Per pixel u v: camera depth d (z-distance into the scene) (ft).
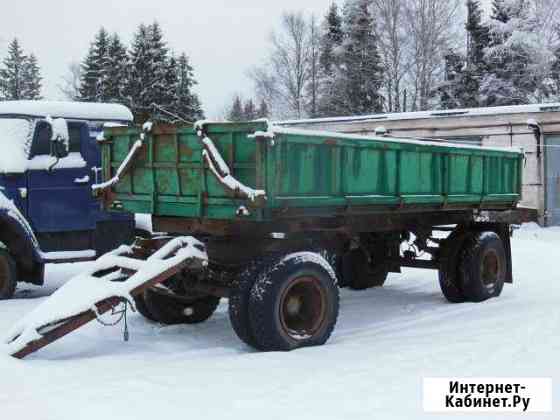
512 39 101.09
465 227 30.17
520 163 31.86
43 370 17.80
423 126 65.98
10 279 28.22
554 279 35.27
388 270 31.42
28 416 14.23
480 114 62.54
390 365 18.65
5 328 22.68
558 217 60.44
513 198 31.19
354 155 22.04
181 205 21.34
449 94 111.04
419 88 110.32
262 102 140.36
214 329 23.89
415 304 29.04
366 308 28.22
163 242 22.20
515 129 61.16
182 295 22.99
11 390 15.96
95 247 31.04
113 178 23.13
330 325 21.30
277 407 15.02
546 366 18.45
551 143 60.18
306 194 20.31
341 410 14.85
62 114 30.30
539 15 105.40
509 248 31.35
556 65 105.60
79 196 30.53
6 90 182.19
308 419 14.28
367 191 22.65
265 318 19.79
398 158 23.95
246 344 21.13
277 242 21.57
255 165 19.17
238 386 16.58
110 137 23.66
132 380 17.01
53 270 36.86
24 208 29.22
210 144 19.83
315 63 133.39
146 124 21.86
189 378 17.28
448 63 114.42
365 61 118.52
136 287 19.75
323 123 72.28
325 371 17.98
